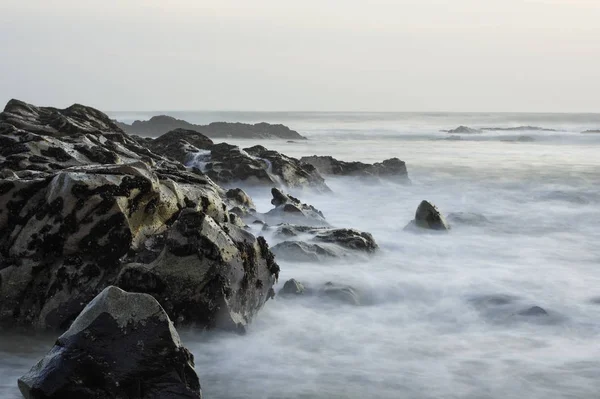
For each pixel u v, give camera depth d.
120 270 9.34
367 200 24.95
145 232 10.01
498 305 11.16
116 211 9.62
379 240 16.11
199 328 9.26
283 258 13.05
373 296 11.59
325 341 9.43
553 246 16.58
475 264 14.22
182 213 9.42
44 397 6.62
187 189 11.38
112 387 6.73
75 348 6.80
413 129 110.12
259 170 24.31
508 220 20.48
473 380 8.16
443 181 31.58
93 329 6.87
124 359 6.82
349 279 12.09
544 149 57.69
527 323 10.36
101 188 9.62
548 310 10.85
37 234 9.63
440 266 13.81
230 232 9.85
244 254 9.71
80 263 9.57
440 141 73.25
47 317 9.38
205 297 9.21
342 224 19.22
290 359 8.73
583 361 8.78
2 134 14.88
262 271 10.05
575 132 93.69
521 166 39.66
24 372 8.16
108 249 9.62
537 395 7.75
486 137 82.12
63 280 9.48
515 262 14.57
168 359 6.89
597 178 32.69
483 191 28.11
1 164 13.14
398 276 12.70
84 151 14.59
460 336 9.79
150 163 16.91
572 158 46.22
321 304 11.02
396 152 53.47
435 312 10.91
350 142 70.94
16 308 9.54
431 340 9.59
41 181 10.24
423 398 7.63
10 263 9.69
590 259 15.03
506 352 9.12
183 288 9.19
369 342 9.45
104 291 7.10
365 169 30.00
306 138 81.88
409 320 10.49
